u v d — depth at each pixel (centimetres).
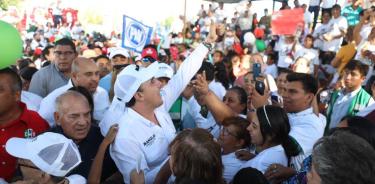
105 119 278
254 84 312
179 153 193
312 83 288
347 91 418
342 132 148
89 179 235
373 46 602
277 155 252
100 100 352
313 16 1038
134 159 245
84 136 250
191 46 1104
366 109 338
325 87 645
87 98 269
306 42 790
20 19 2098
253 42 1070
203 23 1623
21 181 190
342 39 820
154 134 259
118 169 262
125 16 443
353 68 405
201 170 187
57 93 335
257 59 663
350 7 948
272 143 258
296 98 288
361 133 196
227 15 1602
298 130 264
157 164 262
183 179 188
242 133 279
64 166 188
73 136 246
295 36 804
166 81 374
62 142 191
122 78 254
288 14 663
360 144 139
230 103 349
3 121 257
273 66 834
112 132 244
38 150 186
